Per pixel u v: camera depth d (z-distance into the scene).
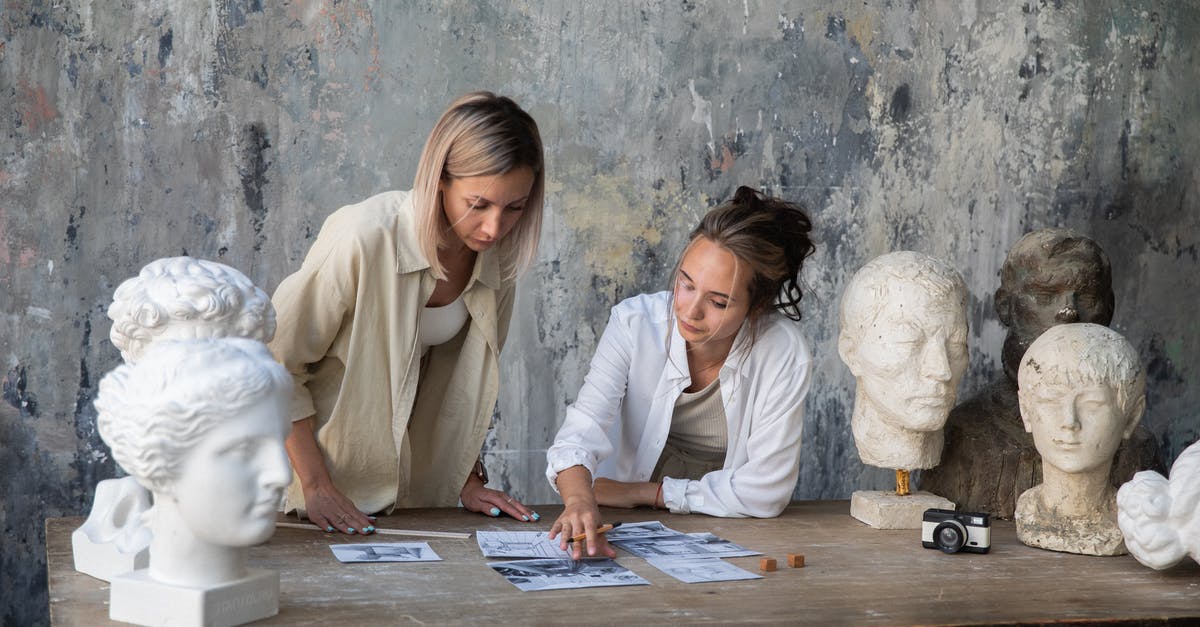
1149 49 4.17
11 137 3.28
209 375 1.62
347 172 3.55
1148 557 2.28
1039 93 4.09
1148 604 2.08
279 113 3.48
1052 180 4.12
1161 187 4.21
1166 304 4.24
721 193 3.85
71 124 3.32
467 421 2.76
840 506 3.01
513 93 3.66
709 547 2.44
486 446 3.71
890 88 3.97
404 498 2.73
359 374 2.54
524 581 2.09
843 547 2.49
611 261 3.78
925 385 2.68
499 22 3.63
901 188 4.00
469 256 2.66
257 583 1.78
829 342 3.97
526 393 3.73
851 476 4.02
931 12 3.99
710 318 2.55
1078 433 2.44
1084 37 4.11
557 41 3.68
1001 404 3.12
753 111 3.86
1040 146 4.10
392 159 3.58
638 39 3.75
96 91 3.33
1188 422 4.27
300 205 3.52
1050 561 2.41
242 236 3.47
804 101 3.90
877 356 2.71
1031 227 4.11
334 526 2.46
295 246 3.52
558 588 2.05
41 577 3.36
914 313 2.69
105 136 3.35
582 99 3.71
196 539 1.72
